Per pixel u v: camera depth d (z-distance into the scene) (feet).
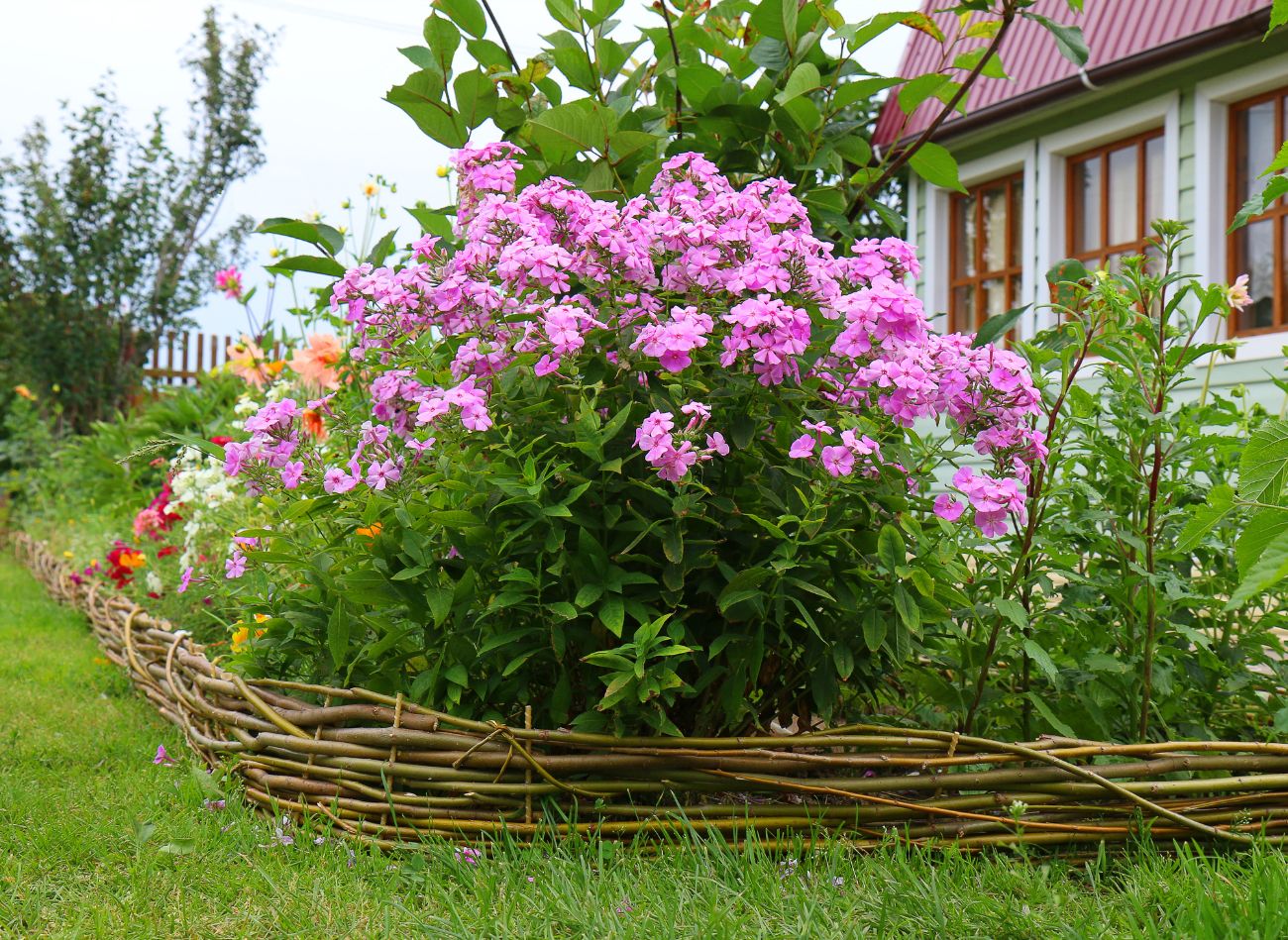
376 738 6.61
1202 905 4.95
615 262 6.70
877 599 6.51
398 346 7.29
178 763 8.20
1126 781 6.54
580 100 7.63
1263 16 15.97
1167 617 7.26
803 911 5.34
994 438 6.37
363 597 6.64
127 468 20.85
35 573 23.39
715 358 6.65
